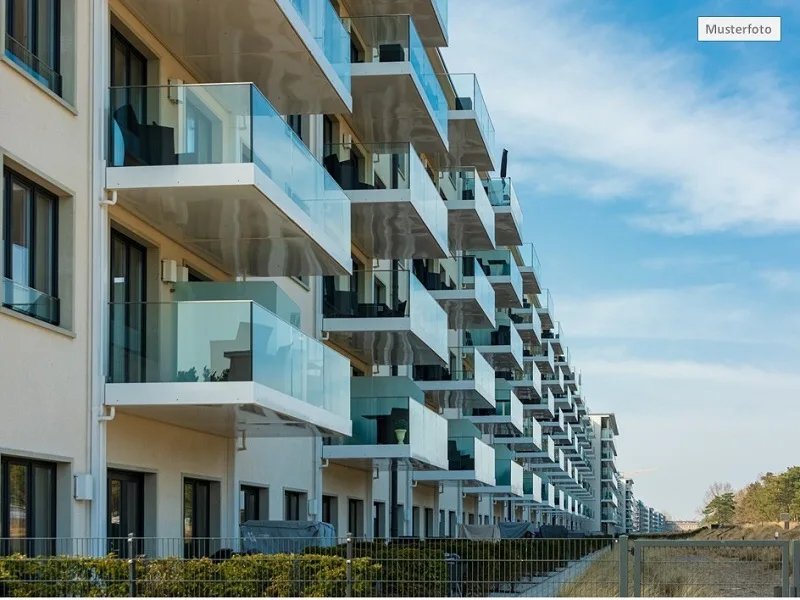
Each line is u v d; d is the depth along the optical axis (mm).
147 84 15805
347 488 26859
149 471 15047
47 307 12484
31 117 11969
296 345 16047
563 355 98125
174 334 13789
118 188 13633
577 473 103375
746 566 12219
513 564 12297
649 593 12234
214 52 16422
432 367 37250
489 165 40281
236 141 13820
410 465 27688
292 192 15844
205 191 13961
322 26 17547
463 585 12078
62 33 13000
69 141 12797
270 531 15805
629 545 12727
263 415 15297
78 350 12859
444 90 35250
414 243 27891
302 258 18141
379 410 24516
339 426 18672
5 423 11242
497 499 57656
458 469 34438
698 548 12336
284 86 18141
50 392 12180
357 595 11102
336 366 18750
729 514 176000
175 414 14672
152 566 10891
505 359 53188
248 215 15258
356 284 25000
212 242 16797
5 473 11422
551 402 75500
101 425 13211
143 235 15242
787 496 107750
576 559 12414
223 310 13844
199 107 13906
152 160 13773
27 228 12180
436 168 35125
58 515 12453
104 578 10586
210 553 14039
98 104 13422
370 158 24344
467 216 35406
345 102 18984
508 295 50312
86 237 13141
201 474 17172
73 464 12641
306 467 23094
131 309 13703
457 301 35781
